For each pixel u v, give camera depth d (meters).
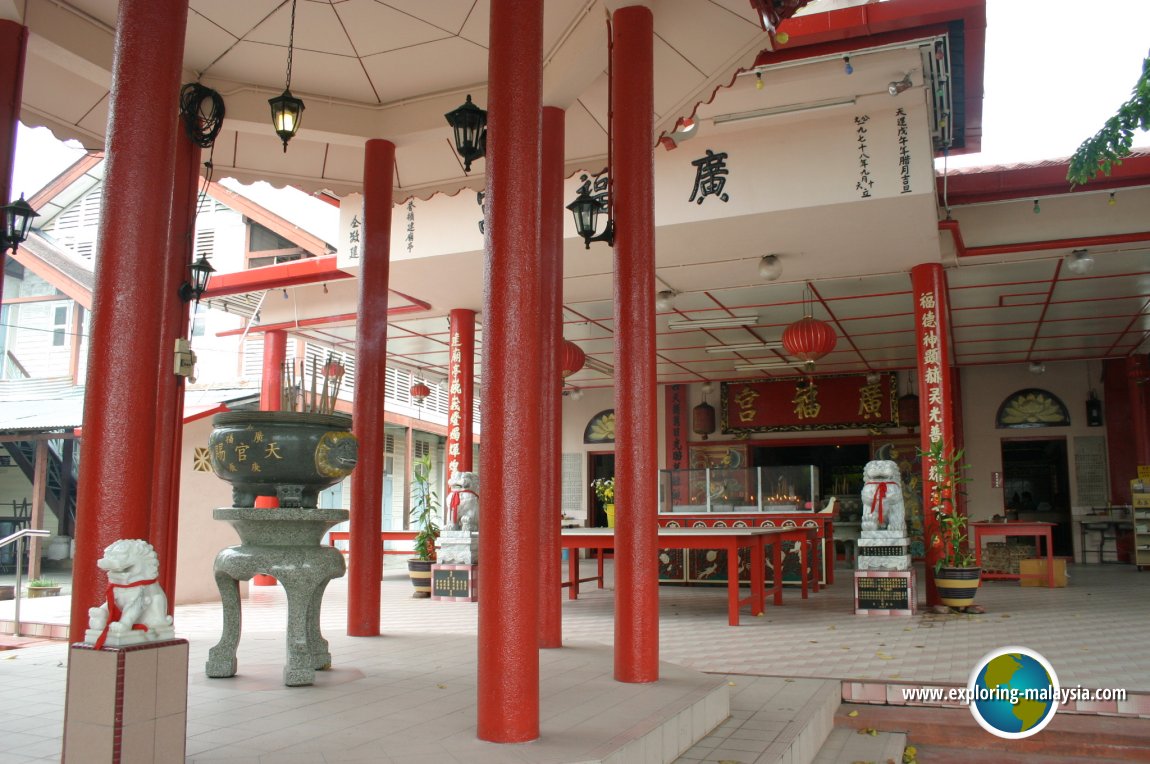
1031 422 17.00
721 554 12.62
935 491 9.59
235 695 4.36
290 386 4.90
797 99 7.85
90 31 5.76
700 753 4.07
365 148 7.14
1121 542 16.41
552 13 5.89
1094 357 16.52
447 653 5.79
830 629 8.01
